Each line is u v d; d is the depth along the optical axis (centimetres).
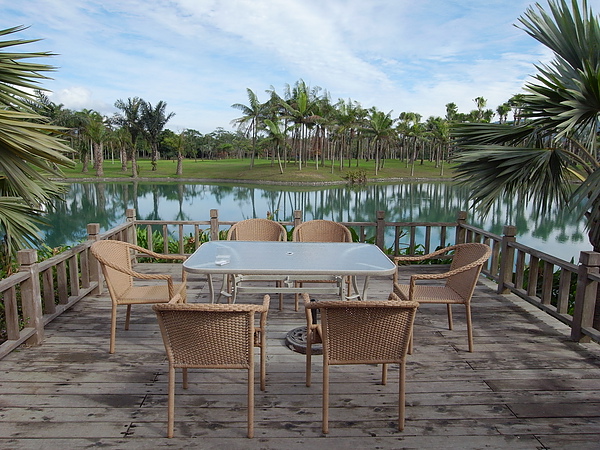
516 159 320
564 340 293
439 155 5547
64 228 1332
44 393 215
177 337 175
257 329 215
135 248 301
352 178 3728
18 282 257
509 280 399
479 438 182
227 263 252
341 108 4225
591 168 323
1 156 285
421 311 353
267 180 3838
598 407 209
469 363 256
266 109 3872
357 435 182
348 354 180
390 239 1124
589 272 279
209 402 208
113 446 173
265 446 174
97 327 308
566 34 324
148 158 7556
